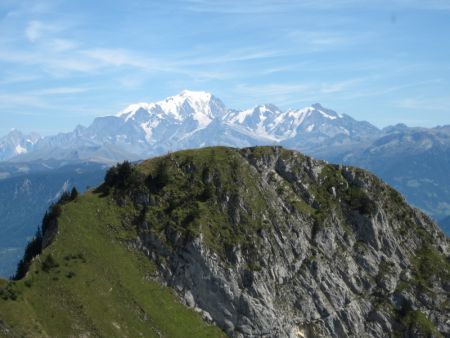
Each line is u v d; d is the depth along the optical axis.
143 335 158.62
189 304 179.25
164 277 180.38
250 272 185.62
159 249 184.25
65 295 154.75
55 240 171.88
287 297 191.12
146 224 187.88
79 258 169.25
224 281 182.75
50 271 160.38
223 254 186.75
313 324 191.12
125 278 172.38
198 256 182.75
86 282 162.38
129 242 184.25
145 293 172.00
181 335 166.38
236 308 182.12
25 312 141.88
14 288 147.50
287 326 185.62
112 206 192.25
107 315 156.62
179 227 187.38
